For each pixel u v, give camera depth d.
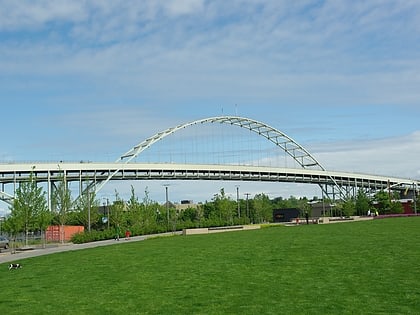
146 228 85.56
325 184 191.88
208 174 161.50
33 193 60.72
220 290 20.83
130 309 18.00
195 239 54.34
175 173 151.75
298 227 72.56
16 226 59.09
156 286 22.42
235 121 173.50
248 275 24.42
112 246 49.91
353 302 17.72
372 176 199.88
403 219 83.69
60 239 75.62
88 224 82.25
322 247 36.41
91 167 125.25
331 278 22.64
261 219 142.38
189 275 25.28
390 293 18.98
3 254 49.94
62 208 80.56
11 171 111.81
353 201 149.88
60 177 103.62
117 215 86.75
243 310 17.14
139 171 141.12
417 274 22.92
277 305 17.66
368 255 30.41
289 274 24.22
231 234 62.09
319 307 17.12
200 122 159.38
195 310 17.42
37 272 29.72
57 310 18.28
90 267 30.66
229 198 139.12
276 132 185.50
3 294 22.00
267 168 175.12
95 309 18.22
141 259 33.84
